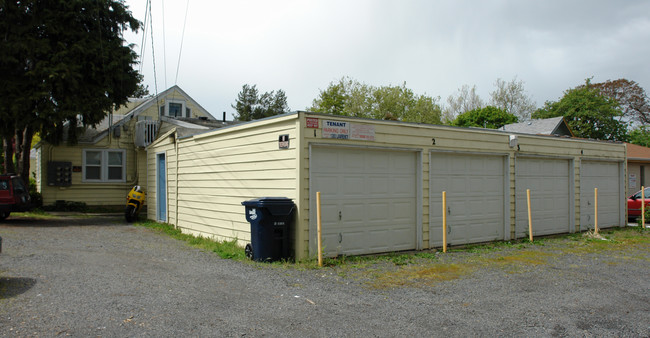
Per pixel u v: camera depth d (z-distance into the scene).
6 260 8.17
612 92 49.00
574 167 14.83
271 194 9.62
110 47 16.91
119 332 4.81
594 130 42.19
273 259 8.79
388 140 10.19
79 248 9.91
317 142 9.06
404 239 10.60
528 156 13.31
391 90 47.72
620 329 5.64
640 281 8.09
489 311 6.18
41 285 6.54
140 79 18.25
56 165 19.84
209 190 12.11
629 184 24.31
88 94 16.34
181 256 9.37
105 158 21.16
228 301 6.13
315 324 5.38
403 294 6.91
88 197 20.73
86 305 5.67
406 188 10.67
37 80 15.52
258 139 10.06
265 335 4.96
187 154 13.41
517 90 52.06
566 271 8.78
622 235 14.17
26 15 15.81
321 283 7.35
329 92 47.03
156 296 6.20
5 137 16.47
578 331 5.52
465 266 9.04
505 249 11.21
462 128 11.65
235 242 10.69
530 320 5.85
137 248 10.29
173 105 28.14
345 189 9.61
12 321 5.02
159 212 15.84
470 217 11.91
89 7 16.45
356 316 5.75
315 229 9.05
